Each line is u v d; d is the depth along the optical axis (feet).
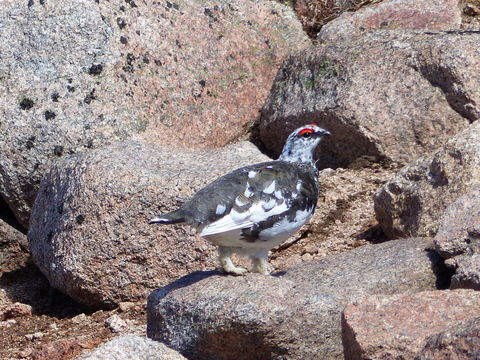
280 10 55.93
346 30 54.44
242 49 53.26
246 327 28.99
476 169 36.99
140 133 47.80
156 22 51.08
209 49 52.16
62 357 35.58
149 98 49.01
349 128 46.57
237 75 52.60
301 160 33.40
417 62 46.70
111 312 39.88
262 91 53.16
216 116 51.08
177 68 50.57
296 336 29.30
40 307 42.98
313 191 32.71
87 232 39.40
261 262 32.55
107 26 49.24
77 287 39.78
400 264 32.94
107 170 39.81
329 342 29.60
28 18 48.57
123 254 39.24
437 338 23.61
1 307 42.86
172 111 49.52
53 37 48.21
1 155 46.85
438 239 32.86
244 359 29.81
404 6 54.70
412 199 38.75
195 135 49.96
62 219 40.40
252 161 40.78
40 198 43.16
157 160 41.14
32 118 46.78
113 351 26.45
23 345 38.17
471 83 45.16
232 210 30.53
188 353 30.48
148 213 38.96
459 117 45.50
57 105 47.09
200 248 38.96
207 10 53.42
